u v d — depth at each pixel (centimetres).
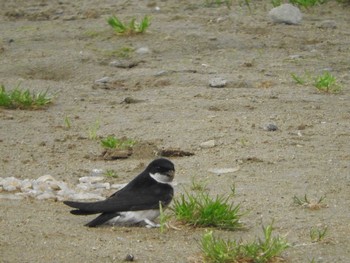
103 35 1878
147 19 1862
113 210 964
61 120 1427
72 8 2134
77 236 941
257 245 887
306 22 1962
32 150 1289
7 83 1623
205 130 1343
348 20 1989
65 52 1777
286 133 1327
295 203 1055
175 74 1642
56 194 1109
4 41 1872
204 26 1919
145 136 1331
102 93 1568
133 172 1197
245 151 1252
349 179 1140
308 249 916
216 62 1716
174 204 1050
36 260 868
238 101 1481
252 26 1920
